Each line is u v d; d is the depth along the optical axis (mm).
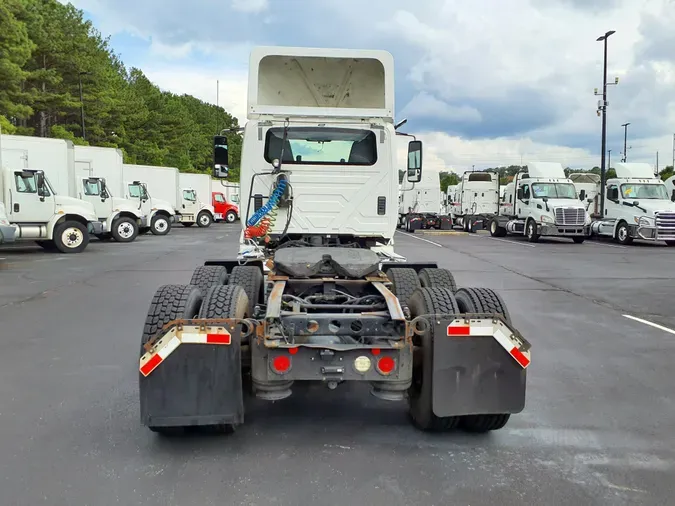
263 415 4617
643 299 10227
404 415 4648
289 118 6617
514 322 8180
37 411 4605
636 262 16906
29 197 17344
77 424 4348
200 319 3734
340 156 6652
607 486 3482
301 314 4031
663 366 6062
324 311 4402
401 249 20672
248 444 4043
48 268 13977
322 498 3309
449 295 4223
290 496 3326
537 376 5695
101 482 3471
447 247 22031
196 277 5812
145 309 8781
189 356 3697
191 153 76438
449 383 3889
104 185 22594
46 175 18531
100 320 7988
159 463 3732
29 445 3975
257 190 6637
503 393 3910
